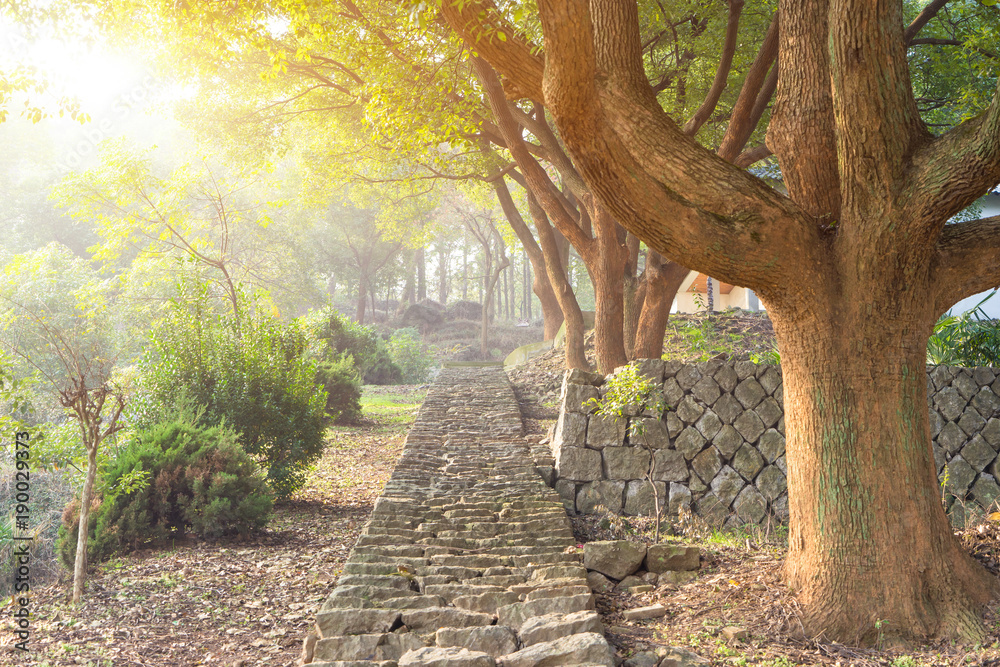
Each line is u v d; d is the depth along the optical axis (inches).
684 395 313.4
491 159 556.1
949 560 158.7
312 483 395.9
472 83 417.7
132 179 510.9
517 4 214.7
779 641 153.3
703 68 426.6
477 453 371.9
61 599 208.1
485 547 212.1
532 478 303.7
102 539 248.8
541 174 404.5
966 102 349.1
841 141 160.1
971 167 145.5
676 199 153.9
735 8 341.7
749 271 160.1
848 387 163.0
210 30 328.2
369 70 373.7
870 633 152.9
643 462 309.1
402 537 216.1
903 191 155.1
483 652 138.7
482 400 564.4
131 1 320.8
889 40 154.0
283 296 1332.4
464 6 191.6
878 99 154.0
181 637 177.0
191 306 383.9
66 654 164.9
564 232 415.5
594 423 314.5
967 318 335.9
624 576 197.8
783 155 179.3
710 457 307.6
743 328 601.0
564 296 514.9
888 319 161.5
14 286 626.5
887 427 161.0
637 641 151.9
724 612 167.2
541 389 617.3
